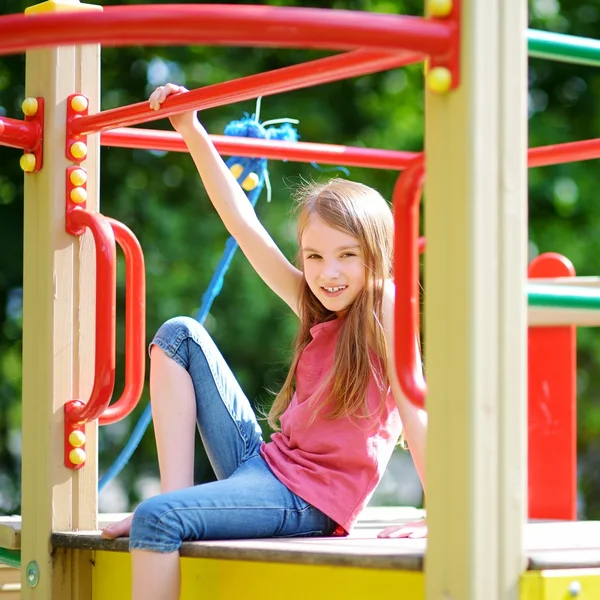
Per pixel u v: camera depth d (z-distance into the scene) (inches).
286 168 598.2
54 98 223.5
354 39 144.9
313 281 214.1
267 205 586.6
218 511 191.0
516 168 149.9
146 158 603.2
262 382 600.7
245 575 179.3
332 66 179.2
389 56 166.1
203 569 185.6
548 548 168.2
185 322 218.5
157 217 589.6
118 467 241.0
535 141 650.8
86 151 227.5
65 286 223.0
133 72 605.3
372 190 221.1
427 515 148.8
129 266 234.2
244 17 142.8
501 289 148.0
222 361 221.0
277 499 198.4
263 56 620.7
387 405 208.4
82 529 220.7
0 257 595.8
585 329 641.6
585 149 235.0
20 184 601.3
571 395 277.4
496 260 147.9
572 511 274.5
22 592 221.3
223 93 198.8
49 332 221.0
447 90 149.6
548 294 153.4
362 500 203.9
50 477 218.2
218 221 602.5
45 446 219.3
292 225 585.0
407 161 265.0
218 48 616.4
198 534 189.2
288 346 582.6
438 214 150.1
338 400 206.1
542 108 672.4
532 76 676.1
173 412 211.9
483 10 148.3
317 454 206.2
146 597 183.6
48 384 220.2
